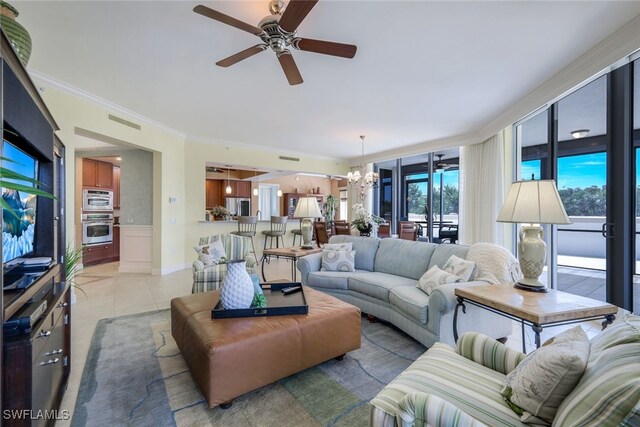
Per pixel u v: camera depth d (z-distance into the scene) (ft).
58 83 10.96
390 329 9.88
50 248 6.83
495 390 4.11
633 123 8.60
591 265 12.75
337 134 18.52
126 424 5.41
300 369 6.66
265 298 7.86
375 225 18.31
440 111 14.14
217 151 20.12
